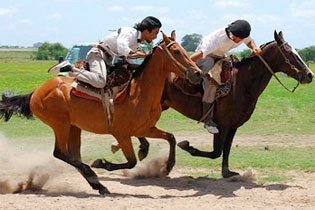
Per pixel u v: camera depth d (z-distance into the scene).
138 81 9.50
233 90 10.37
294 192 9.69
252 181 10.74
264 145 15.23
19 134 16.91
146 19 9.50
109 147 14.76
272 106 23.81
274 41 10.29
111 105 9.39
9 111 10.04
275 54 10.24
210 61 10.36
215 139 10.59
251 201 9.04
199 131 17.84
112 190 10.00
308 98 27.66
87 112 9.53
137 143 15.27
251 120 19.94
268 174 11.46
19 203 8.76
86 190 9.99
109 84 9.47
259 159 12.95
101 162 9.57
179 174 11.59
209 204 8.78
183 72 9.26
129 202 8.85
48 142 15.41
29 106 9.98
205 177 11.18
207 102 10.41
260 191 9.80
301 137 16.62
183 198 9.27
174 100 10.88
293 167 12.12
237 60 10.66
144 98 9.45
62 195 9.49
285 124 19.20
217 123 10.55
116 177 11.27
